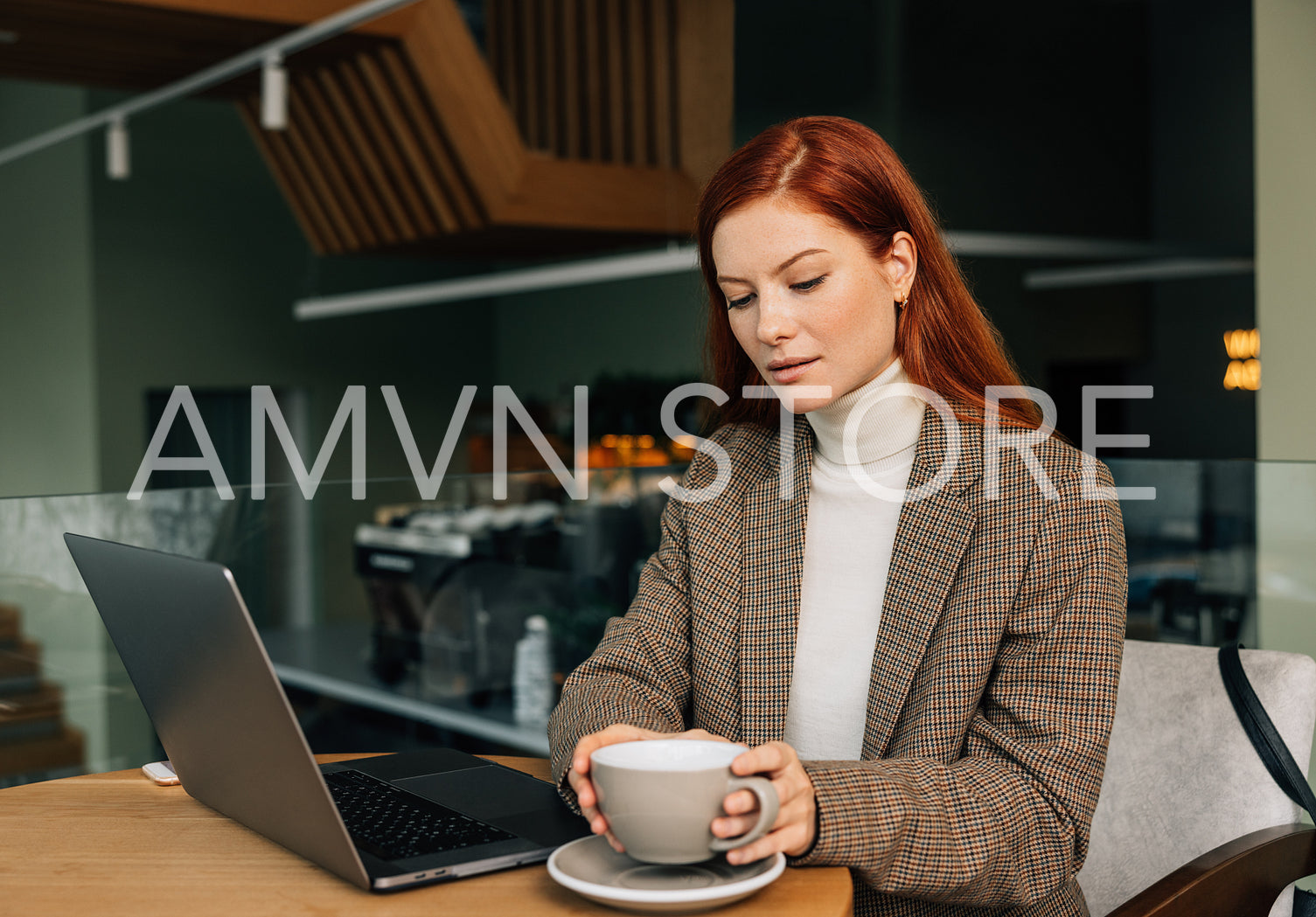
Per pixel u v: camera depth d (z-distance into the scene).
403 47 6.12
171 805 0.97
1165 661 1.14
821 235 0.91
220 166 7.73
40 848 0.86
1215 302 6.61
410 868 0.77
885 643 0.97
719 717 1.05
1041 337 6.56
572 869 0.74
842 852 0.75
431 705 2.76
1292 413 2.69
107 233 7.27
